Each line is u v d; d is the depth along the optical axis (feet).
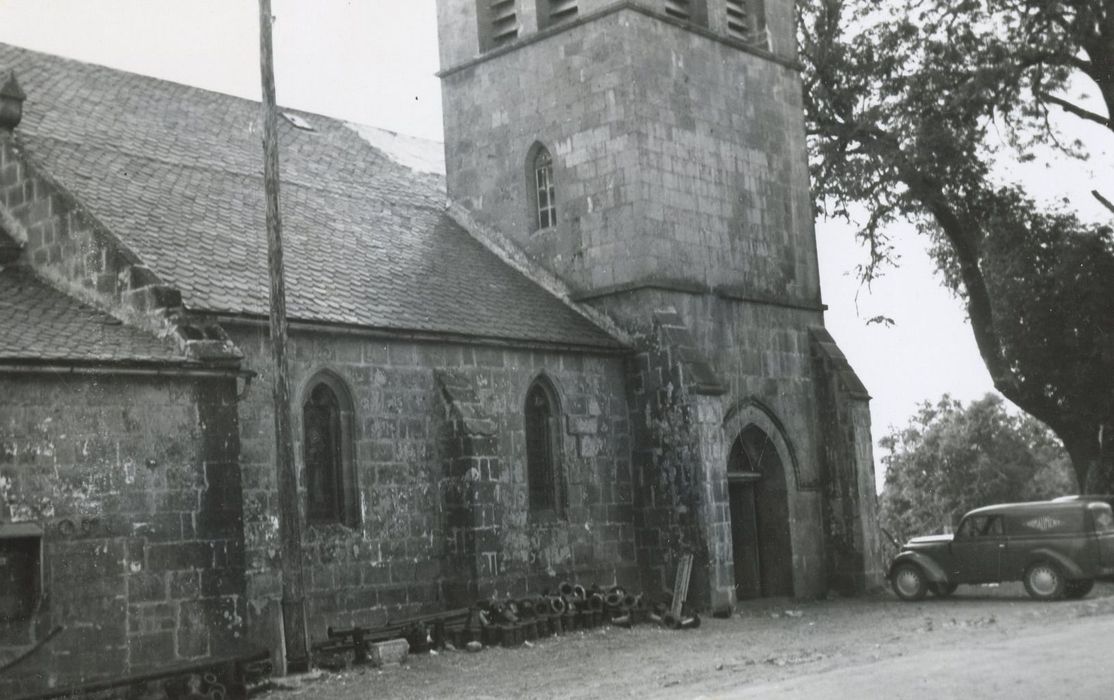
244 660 63.67
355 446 77.82
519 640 77.10
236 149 97.86
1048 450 288.51
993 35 127.75
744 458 105.91
